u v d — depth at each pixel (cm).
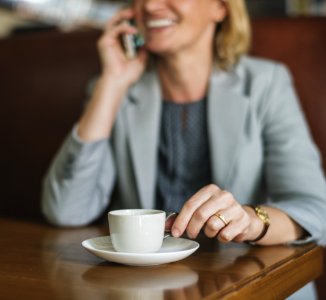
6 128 195
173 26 137
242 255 88
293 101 140
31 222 132
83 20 255
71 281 70
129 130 140
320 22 165
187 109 143
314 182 121
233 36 146
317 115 160
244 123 136
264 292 75
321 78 161
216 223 85
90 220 137
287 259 86
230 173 133
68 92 186
